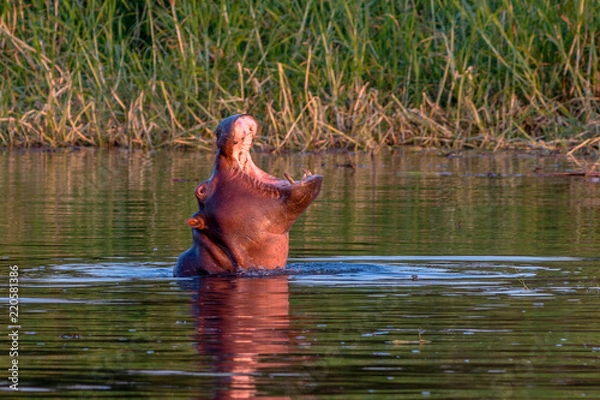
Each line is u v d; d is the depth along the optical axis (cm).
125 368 1684
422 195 4159
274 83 6581
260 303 2173
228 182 2522
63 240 3033
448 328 1942
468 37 6550
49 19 6719
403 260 2711
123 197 4062
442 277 2466
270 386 1588
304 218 3506
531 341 1842
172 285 2384
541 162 5538
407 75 6562
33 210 3678
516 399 1525
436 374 1644
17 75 6669
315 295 2252
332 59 6519
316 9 6519
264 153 6009
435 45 6575
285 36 6756
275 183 2527
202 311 2097
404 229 3256
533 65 6544
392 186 4491
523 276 2472
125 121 6556
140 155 5994
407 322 1991
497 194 4191
